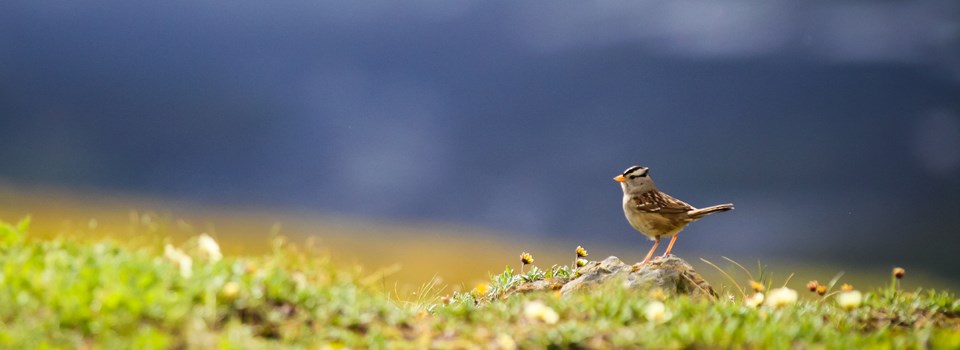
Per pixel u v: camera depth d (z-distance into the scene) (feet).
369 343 18.58
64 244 20.58
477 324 20.40
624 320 20.16
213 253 20.63
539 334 19.04
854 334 20.86
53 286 17.81
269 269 20.35
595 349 18.47
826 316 22.91
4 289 17.79
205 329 17.57
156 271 19.02
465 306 21.57
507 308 21.70
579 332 18.92
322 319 19.13
